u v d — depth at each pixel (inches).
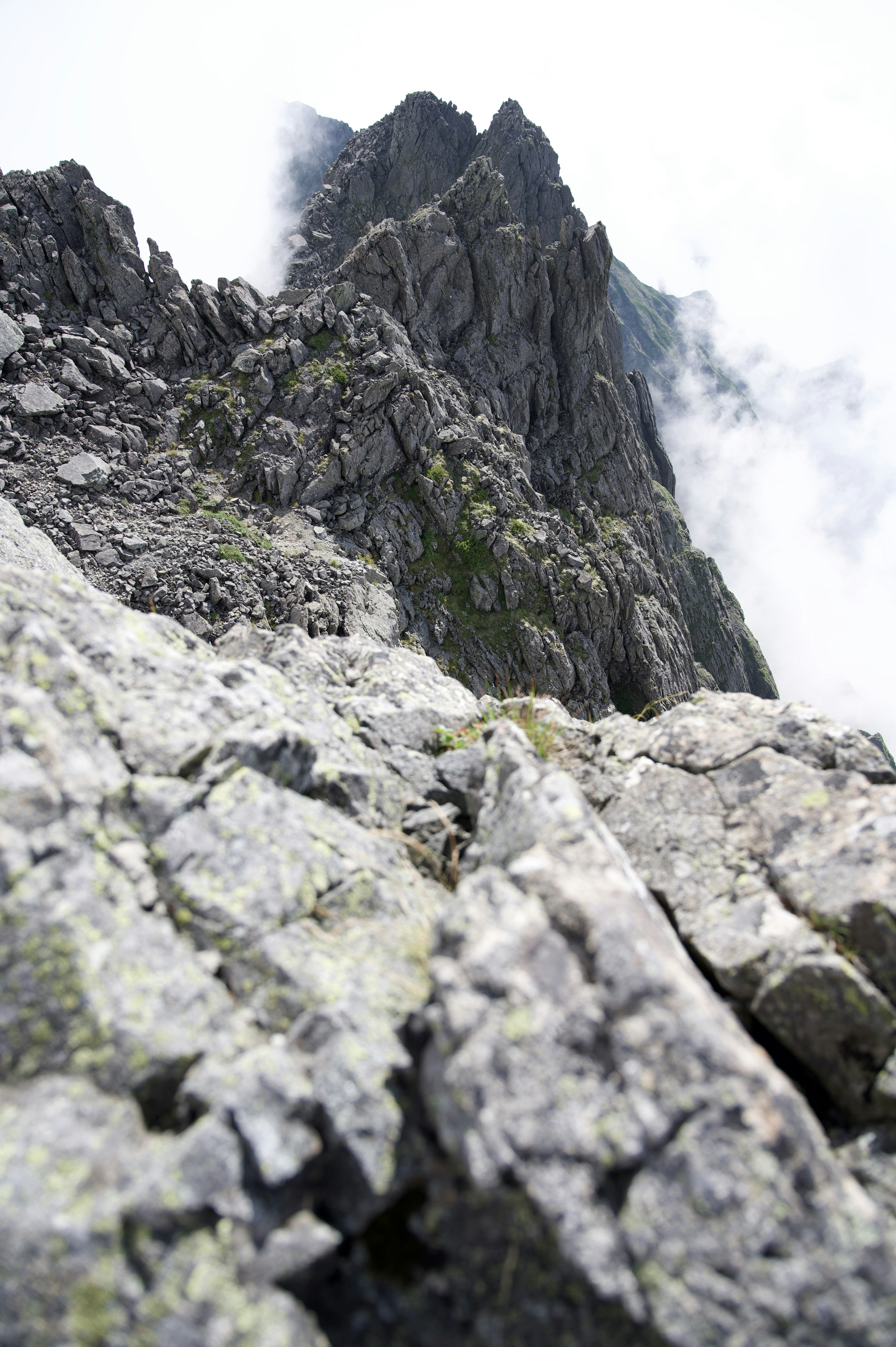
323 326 1565.0
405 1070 148.5
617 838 234.1
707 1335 121.1
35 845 162.7
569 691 1611.7
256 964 169.6
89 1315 119.8
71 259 1401.3
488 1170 128.6
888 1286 124.3
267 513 1352.1
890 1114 168.9
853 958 184.4
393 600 1338.6
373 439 1472.7
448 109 2600.9
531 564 1596.9
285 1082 141.3
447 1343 133.7
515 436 1822.1
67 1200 124.6
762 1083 137.3
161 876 178.5
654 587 2068.2
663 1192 129.6
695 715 268.5
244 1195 131.3
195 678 234.4
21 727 180.4
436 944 162.4
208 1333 121.6
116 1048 145.7
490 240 1883.6
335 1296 136.4
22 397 1251.8
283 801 205.5
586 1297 133.4
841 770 232.7
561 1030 141.3
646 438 3223.4
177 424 1384.1
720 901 205.3
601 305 2038.6
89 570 1086.4
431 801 247.9
